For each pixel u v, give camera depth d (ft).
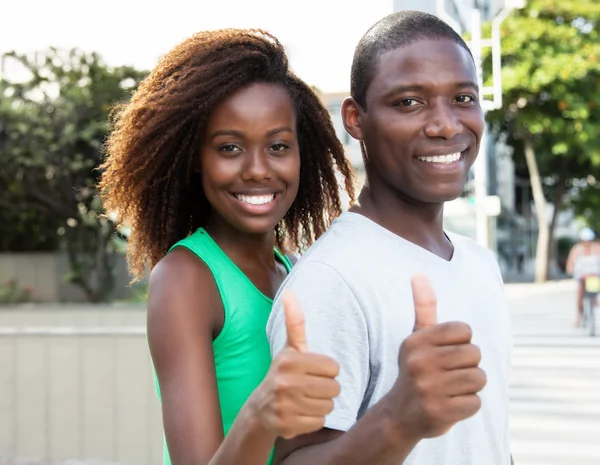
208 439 4.61
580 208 101.04
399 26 5.24
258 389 3.66
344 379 4.68
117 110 6.64
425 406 3.57
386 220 5.48
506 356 5.67
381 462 3.81
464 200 39.81
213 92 5.58
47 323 36.65
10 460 16.48
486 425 5.31
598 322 45.37
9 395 17.21
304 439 4.44
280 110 5.67
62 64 46.68
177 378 4.87
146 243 6.45
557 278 105.91
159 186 6.19
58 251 54.49
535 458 17.89
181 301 5.16
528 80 69.41
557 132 76.79
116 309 35.86
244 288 5.56
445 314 5.23
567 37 68.80
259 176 5.56
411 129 5.12
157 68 6.16
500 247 144.46
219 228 5.94
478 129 5.28
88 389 16.84
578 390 25.44
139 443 16.52
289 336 3.57
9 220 53.26
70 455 16.79
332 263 4.88
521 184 159.84
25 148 46.91
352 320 4.77
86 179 48.03
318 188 6.94
